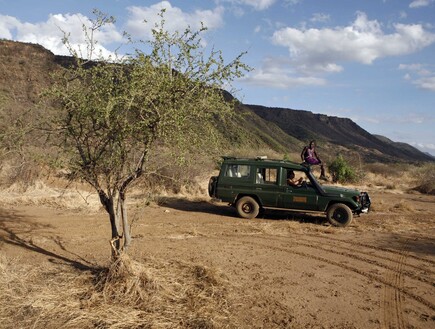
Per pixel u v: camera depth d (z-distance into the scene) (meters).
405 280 6.73
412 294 6.12
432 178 21.78
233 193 11.59
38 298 5.20
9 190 12.91
